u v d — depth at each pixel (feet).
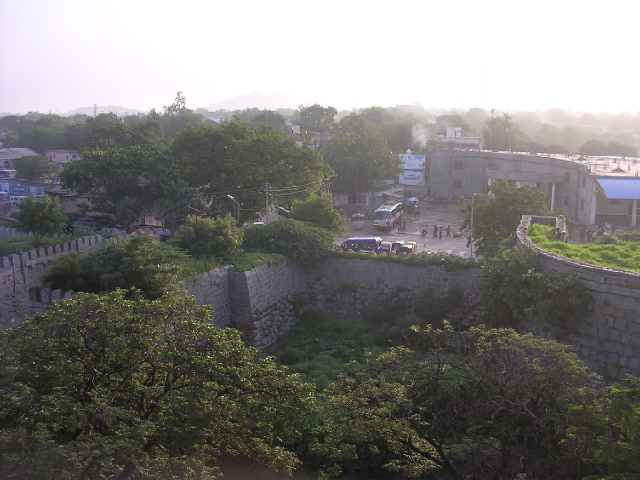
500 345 42.80
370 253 89.30
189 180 127.34
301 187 126.31
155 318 35.53
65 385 33.30
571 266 54.54
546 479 35.01
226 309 76.79
